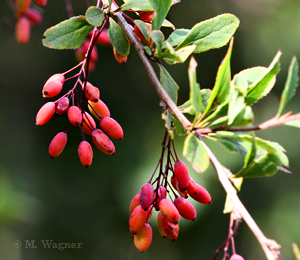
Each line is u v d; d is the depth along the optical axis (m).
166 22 1.68
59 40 1.51
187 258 5.17
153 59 1.52
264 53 6.32
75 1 5.71
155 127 5.74
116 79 5.92
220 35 1.55
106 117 1.61
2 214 3.77
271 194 5.70
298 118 1.15
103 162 5.55
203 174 4.84
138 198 1.54
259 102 6.21
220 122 1.29
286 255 5.34
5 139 6.11
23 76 6.30
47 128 6.11
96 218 5.76
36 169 5.98
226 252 1.55
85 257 5.76
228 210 1.57
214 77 5.75
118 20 1.58
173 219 1.41
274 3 6.59
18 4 2.36
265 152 1.37
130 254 5.93
